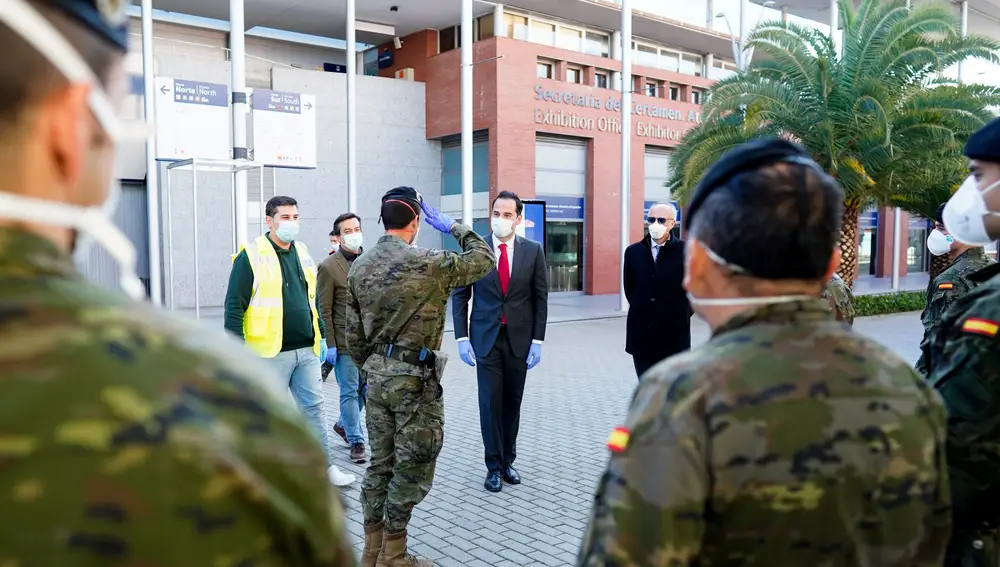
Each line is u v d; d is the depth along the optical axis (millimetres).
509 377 4875
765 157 1235
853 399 1103
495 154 18641
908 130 11641
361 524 4199
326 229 18703
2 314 593
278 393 719
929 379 1664
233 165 8578
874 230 29891
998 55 11828
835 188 1239
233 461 614
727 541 1072
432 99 20203
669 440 1071
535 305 4934
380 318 3396
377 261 3434
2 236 625
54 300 618
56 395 570
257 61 18734
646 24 20641
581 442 5934
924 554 1143
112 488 561
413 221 3547
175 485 580
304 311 4570
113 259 752
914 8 11727
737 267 1201
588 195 20750
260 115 11930
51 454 555
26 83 614
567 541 3912
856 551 1079
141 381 604
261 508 626
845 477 1066
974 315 1565
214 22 19766
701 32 21609
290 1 18031
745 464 1054
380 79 19484
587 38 21141
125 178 15797
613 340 12242
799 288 1215
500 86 18531
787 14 24422
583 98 20188
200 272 16578
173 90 11125
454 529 4074
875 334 12734
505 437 4918
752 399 1075
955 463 1546
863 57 11758
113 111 715
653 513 1057
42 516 547
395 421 3426
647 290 5359
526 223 14469
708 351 1163
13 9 582
